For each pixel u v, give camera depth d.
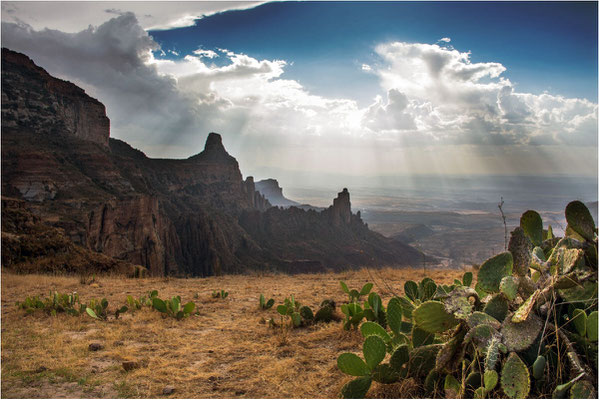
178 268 75.56
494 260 3.87
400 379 3.98
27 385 4.55
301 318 7.12
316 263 97.50
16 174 52.66
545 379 3.21
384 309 6.32
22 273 17.17
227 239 96.94
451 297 3.86
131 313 8.27
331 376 4.64
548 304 3.53
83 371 4.94
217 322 7.53
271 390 4.32
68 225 47.06
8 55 75.50
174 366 5.12
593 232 3.89
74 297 9.16
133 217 63.12
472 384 3.42
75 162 66.62
